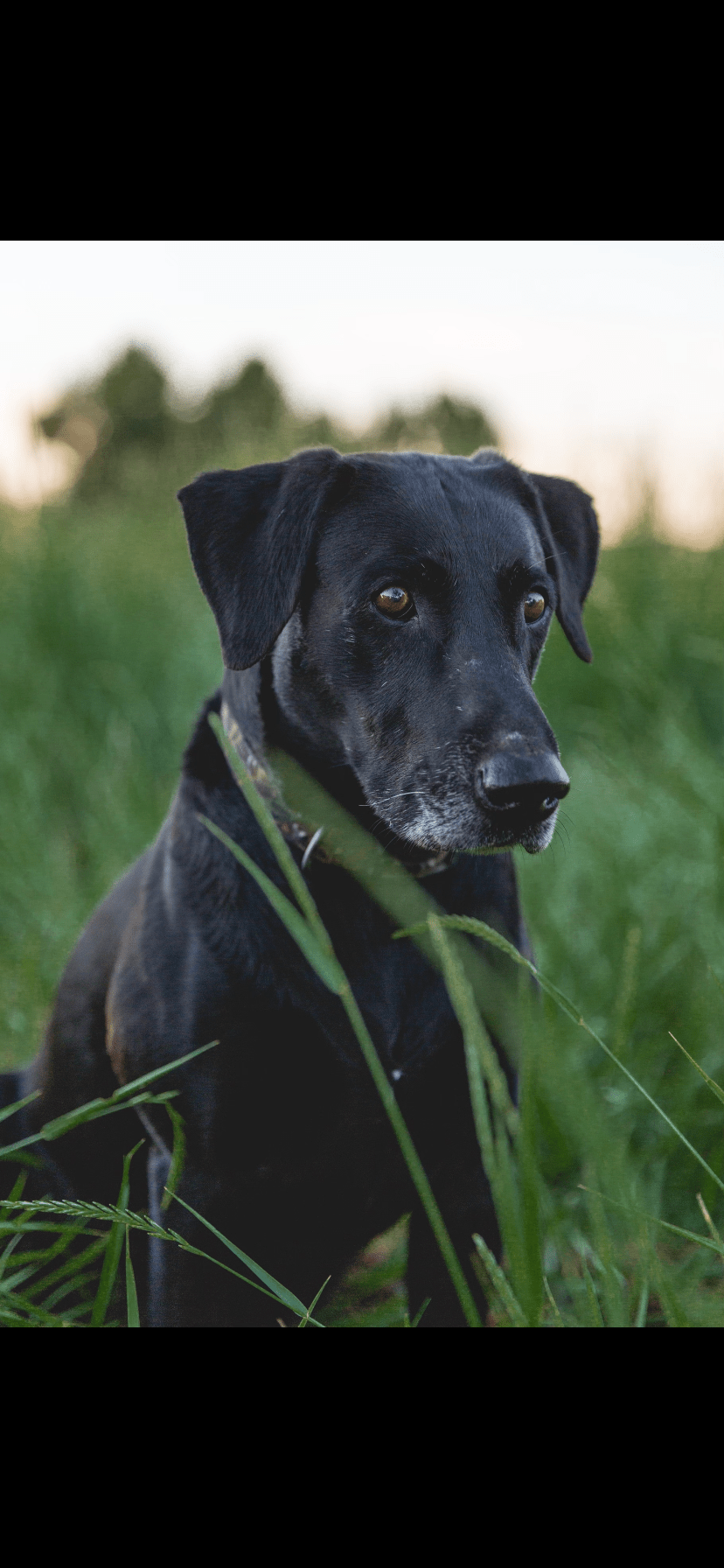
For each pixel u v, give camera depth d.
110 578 6.91
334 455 2.29
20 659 5.93
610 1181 1.45
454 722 1.98
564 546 2.57
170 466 8.20
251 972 2.06
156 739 5.66
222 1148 2.09
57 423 7.99
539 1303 1.47
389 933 2.12
